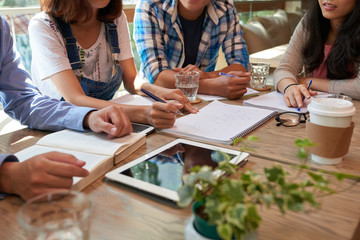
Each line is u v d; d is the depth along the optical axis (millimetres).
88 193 696
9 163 701
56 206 497
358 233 603
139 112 1131
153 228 584
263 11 4484
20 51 2430
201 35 1915
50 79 1439
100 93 1558
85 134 979
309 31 1742
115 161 827
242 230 435
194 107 1332
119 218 611
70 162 690
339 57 1621
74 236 450
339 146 808
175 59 1896
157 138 1014
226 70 1771
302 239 557
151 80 1714
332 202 660
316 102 820
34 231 431
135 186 699
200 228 519
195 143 931
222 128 1062
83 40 1460
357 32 1543
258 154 885
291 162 838
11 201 666
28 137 1017
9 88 1130
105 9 1471
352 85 1467
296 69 1766
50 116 1052
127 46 1637
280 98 1433
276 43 3943
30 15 2412
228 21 1918
